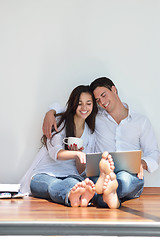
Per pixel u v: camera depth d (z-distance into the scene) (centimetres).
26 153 337
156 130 343
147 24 343
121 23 343
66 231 169
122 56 343
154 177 338
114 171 240
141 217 187
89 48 342
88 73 342
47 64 341
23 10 342
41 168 279
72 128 279
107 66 343
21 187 289
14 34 340
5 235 170
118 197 235
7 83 339
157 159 290
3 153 337
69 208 219
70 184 229
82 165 278
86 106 277
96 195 230
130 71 344
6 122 338
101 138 301
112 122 299
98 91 288
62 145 279
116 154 233
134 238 168
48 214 196
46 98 340
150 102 343
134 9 344
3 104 338
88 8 342
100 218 183
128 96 343
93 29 343
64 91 341
